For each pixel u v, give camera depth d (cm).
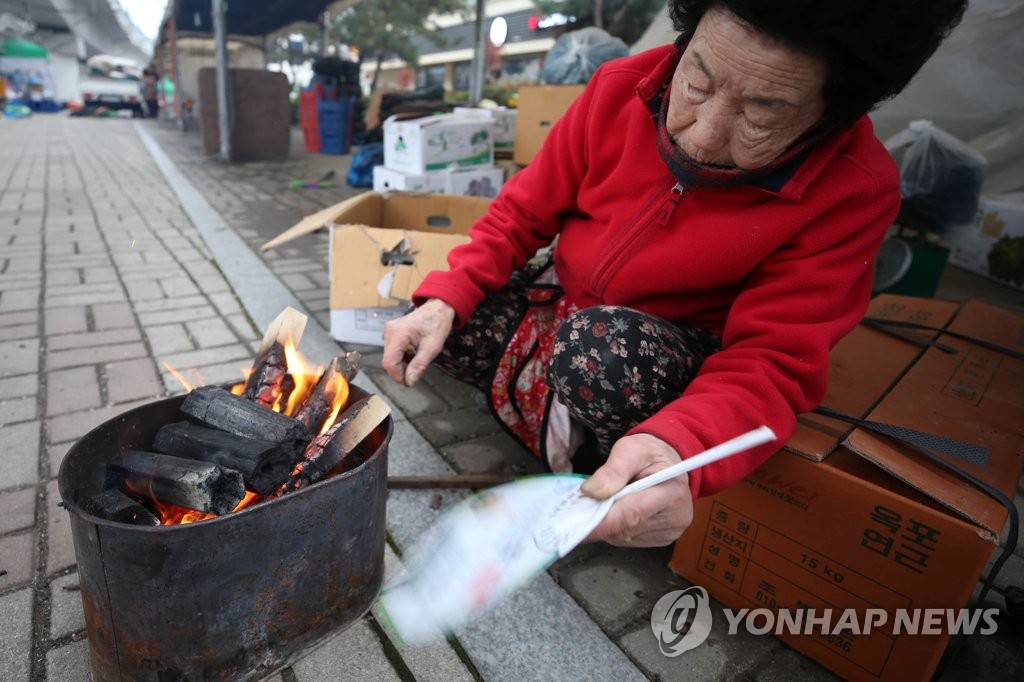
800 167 105
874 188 107
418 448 185
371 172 627
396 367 131
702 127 95
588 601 136
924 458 114
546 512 87
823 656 123
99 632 99
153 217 465
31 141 973
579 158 139
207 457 108
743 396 98
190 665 99
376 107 794
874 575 112
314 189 613
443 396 218
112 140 1059
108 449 110
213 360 234
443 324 136
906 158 350
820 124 97
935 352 166
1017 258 375
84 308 276
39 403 198
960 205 345
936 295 360
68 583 131
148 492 103
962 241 405
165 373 222
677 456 86
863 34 79
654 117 116
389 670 116
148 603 93
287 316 141
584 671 119
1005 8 320
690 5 93
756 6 79
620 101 128
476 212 281
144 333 254
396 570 138
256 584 100
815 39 79
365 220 267
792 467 118
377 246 222
